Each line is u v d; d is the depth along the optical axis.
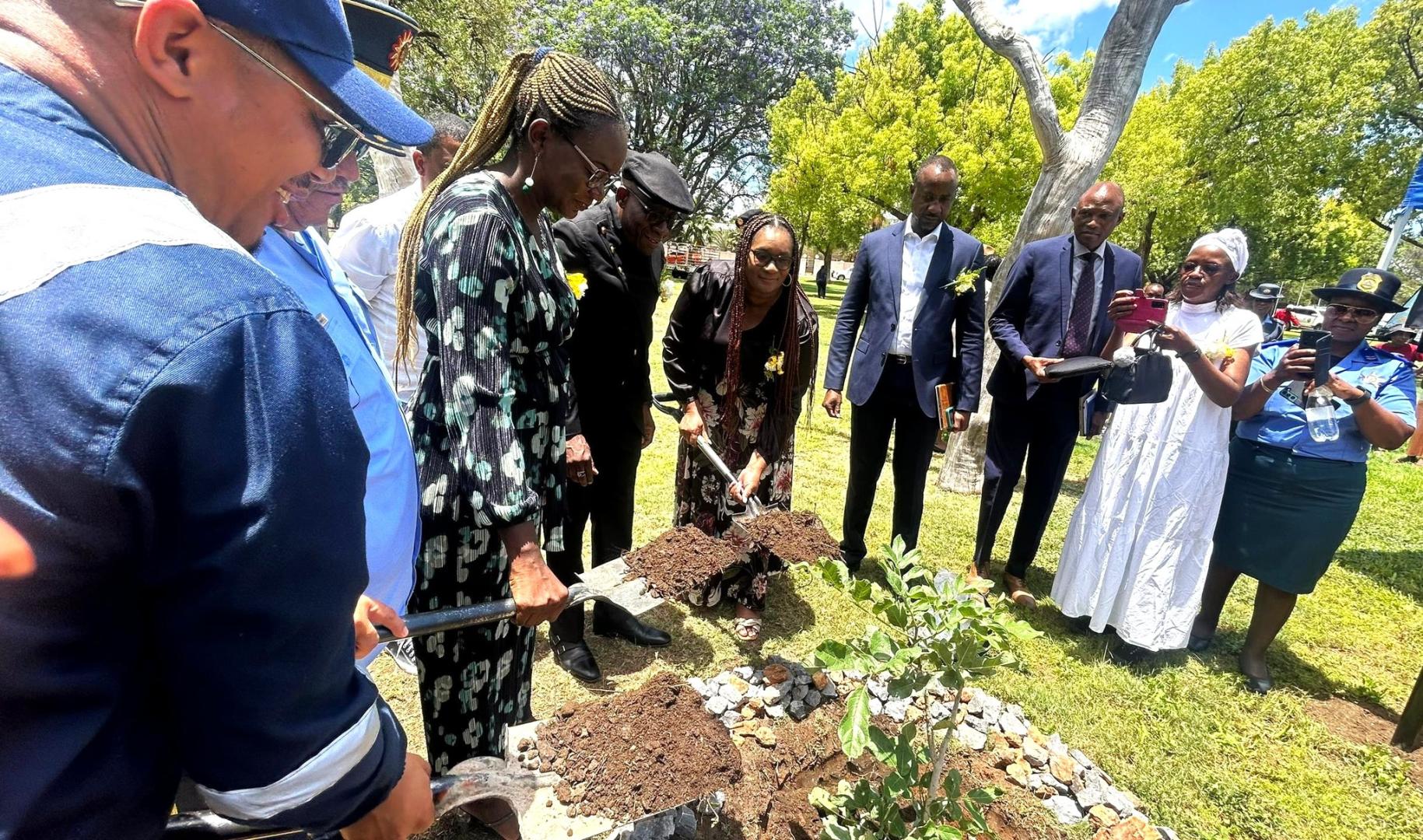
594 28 23.36
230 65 0.64
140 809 0.63
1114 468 3.09
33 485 0.50
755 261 2.46
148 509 0.54
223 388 0.54
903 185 15.34
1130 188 13.27
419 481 1.59
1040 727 2.60
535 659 2.85
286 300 0.62
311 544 0.60
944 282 3.32
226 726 0.62
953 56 17.00
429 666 1.70
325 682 0.68
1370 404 2.62
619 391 2.66
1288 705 2.89
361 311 1.56
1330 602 3.97
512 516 1.39
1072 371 2.99
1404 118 20.50
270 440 0.56
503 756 1.77
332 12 0.69
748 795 2.00
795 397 2.88
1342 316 2.88
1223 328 2.81
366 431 1.33
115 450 0.50
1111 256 3.33
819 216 17.45
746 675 2.62
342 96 0.70
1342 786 2.44
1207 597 3.29
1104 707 2.76
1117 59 4.28
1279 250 23.00
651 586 1.84
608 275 2.48
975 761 2.26
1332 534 2.76
